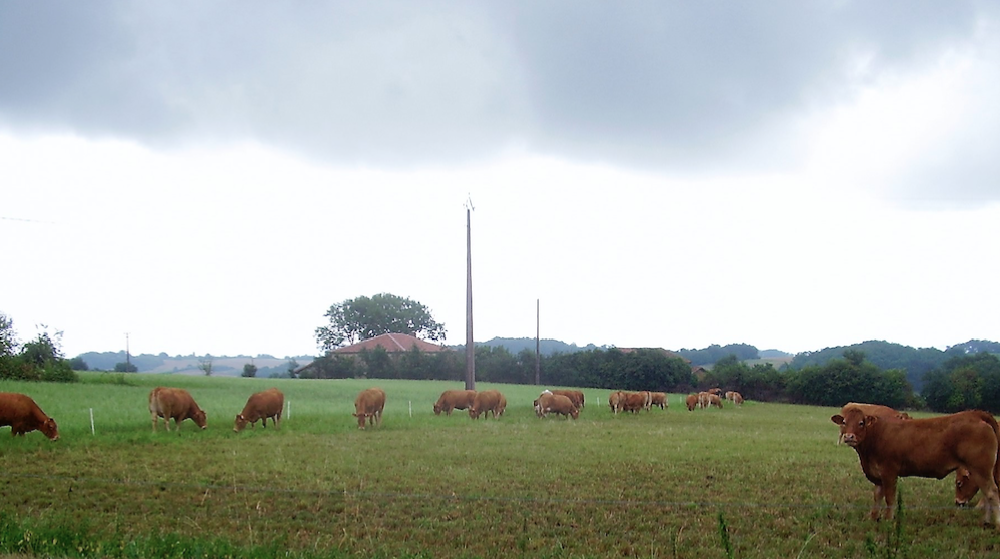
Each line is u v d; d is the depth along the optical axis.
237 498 13.70
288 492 14.15
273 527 11.77
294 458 18.42
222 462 17.59
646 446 21.98
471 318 42.78
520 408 40.31
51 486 14.47
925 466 12.06
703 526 11.95
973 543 11.05
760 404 60.44
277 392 25.95
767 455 20.33
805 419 39.28
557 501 13.45
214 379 64.06
